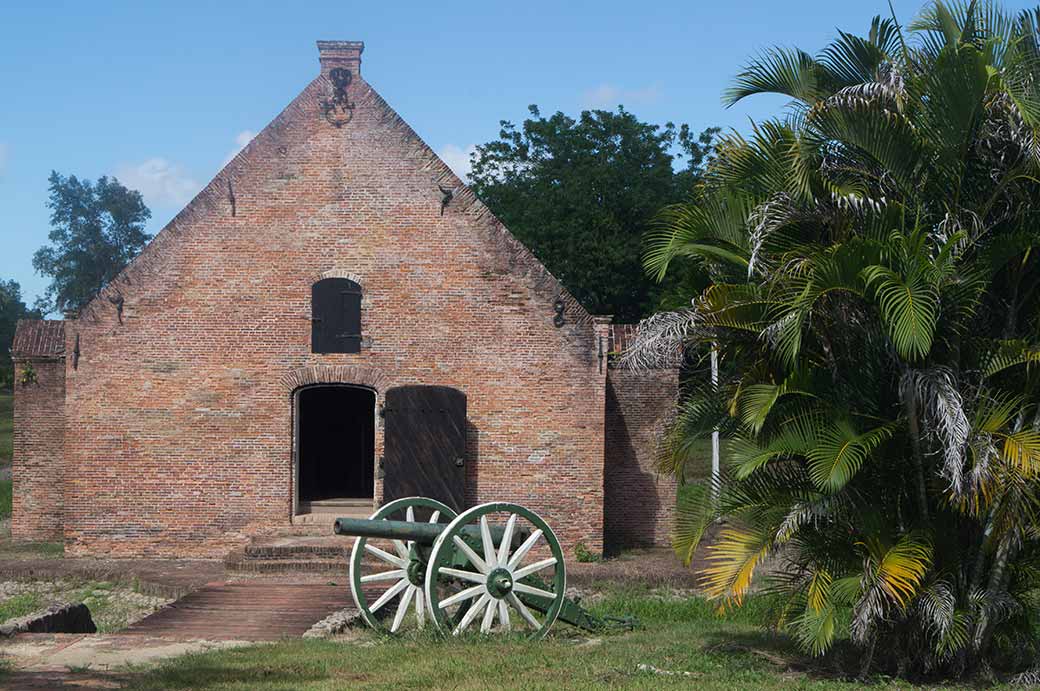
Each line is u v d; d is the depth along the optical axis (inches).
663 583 864.9
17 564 900.6
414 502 639.1
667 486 1026.1
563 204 1966.0
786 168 537.3
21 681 463.5
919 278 485.1
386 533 601.3
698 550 976.9
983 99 508.7
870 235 522.9
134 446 945.5
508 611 620.4
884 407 529.3
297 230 953.5
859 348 531.8
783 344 513.0
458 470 934.4
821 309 520.1
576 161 2070.6
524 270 956.0
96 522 943.0
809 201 527.5
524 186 2084.2
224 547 943.0
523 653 546.9
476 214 956.6
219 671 492.7
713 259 573.6
